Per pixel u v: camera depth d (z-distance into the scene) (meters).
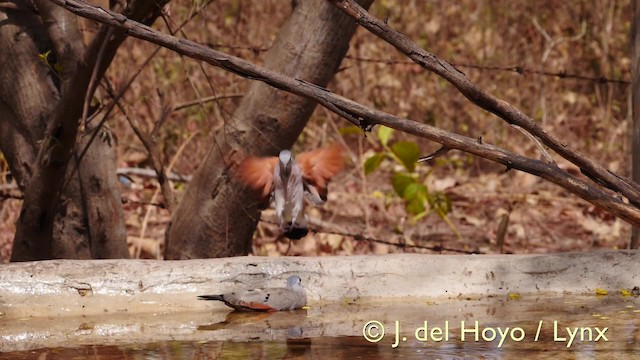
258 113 10.78
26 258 10.46
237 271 9.09
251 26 20.56
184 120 18.08
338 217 16.64
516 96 21.39
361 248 14.86
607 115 20.66
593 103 21.94
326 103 7.15
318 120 20.42
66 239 11.05
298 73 10.61
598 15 22.77
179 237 11.30
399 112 20.89
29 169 10.87
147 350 7.54
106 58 9.02
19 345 7.78
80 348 7.66
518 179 18.91
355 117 7.22
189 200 11.22
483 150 7.23
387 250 14.77
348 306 9.03
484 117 20.86
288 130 10.84
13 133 10.95
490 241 15.60
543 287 9.38
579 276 9.41
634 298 9.20
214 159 11.02
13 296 8.70
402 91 21.17
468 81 7.29
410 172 14.39
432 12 23.83
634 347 7.51
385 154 14.88
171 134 18.05
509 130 20.59
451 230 16.25
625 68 22.27
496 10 22.98
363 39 21.44
